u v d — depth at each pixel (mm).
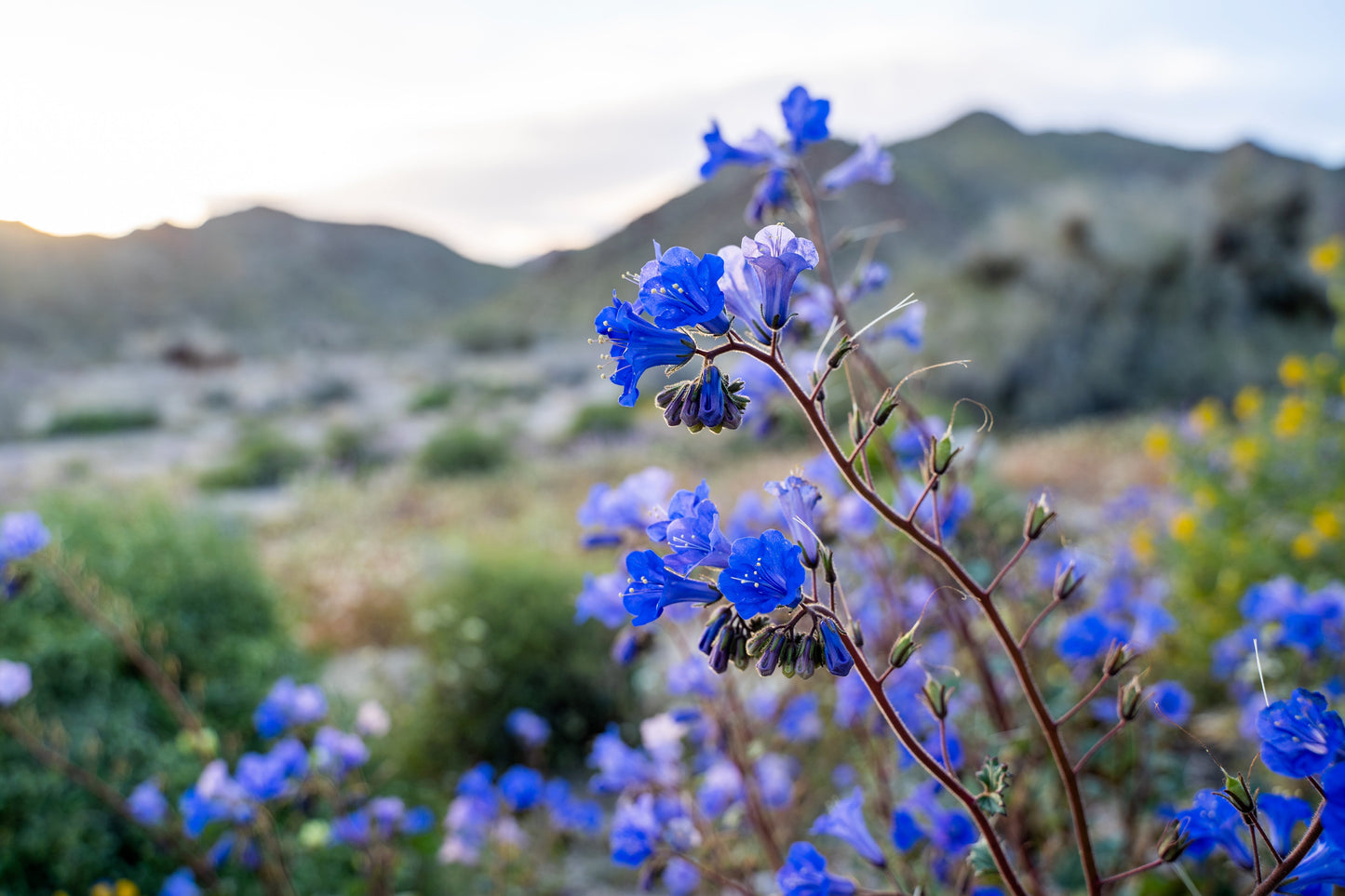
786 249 1535
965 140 111625
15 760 4207
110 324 108500
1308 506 6105
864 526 3047
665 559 1578
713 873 2678
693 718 3027
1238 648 4207
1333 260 7230
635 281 1537
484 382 52156
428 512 17375
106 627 4195
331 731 3896
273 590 6258
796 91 2859
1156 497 9055
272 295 132000
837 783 4145
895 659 1521
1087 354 21688
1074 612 3336
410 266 156375
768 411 3135
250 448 26359
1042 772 3342
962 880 2338
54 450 36062
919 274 25016
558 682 6926
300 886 4328
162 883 4305
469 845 4715
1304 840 1321
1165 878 3033
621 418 28578
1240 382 20688
